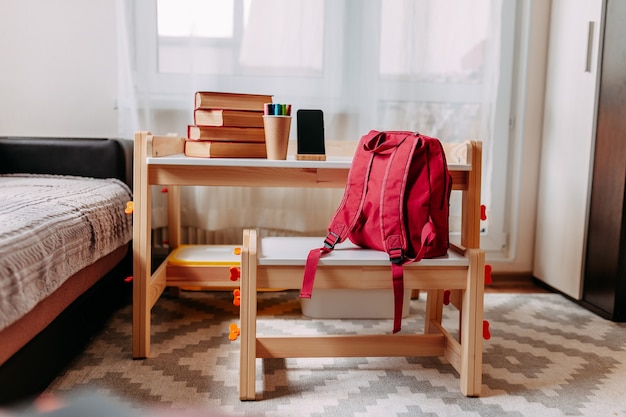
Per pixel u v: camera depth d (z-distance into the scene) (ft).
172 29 7.08
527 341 5.79
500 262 8.23
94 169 6.55
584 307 7.03
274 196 7.38
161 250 7.68
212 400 4.29
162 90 7.21
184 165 4.87
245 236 4.51
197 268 6.13
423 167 4.42
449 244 4.91
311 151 5.00
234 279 4.58
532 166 8.09
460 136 7.54
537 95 7.96
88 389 4.39
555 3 7.67
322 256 4.35
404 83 7.32
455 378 4.81
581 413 4.20
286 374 4.84
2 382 3.22
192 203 7.39
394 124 7.38
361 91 7.39
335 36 7.20
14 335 3.37
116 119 7.43
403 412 4.17
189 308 6.74
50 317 4.01
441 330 5.12
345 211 4.66
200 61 7.07
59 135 7.42
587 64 6.83
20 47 7.24
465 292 4.46
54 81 7.32
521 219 8.20
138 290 5.03
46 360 4.01
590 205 6.88
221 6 7.03
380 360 5.20
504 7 7.72
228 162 4.69
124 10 6.86
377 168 4.54
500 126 7.93
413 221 4.38
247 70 7.18
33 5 7.20
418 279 4.40
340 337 4.68
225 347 5.42
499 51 7.32
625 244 6.31
